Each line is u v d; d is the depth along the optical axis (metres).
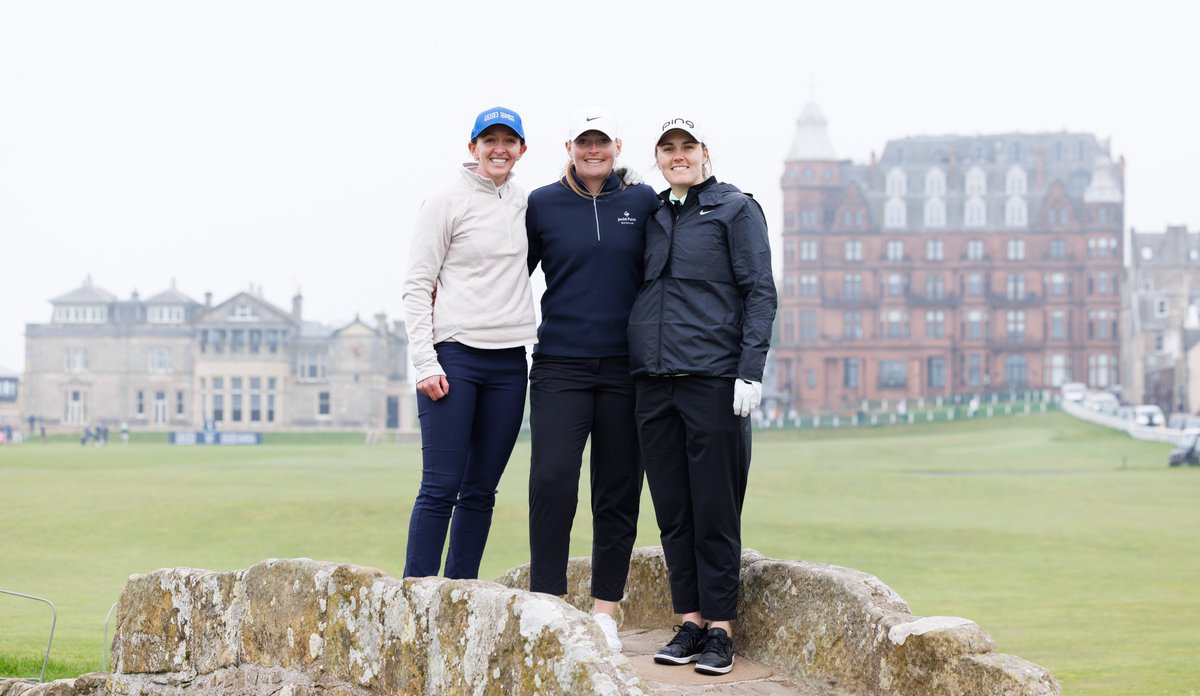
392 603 4.17
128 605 5.50
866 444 97.94
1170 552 31.58
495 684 3.72
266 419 142.12
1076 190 150.75
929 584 25.66
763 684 4.50
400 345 147.62
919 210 149.00
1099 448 87.12
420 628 4.04
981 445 93.88
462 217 5.11
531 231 5.21
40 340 149.12
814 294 147.75
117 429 145.50
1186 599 22.94
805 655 4.59
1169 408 134.62
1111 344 147.00
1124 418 102.56
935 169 150.50
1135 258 146.75
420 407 5.15
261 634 4.78
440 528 5.05
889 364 147.50
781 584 4.77
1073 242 147.75
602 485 5.18
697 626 4.87
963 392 147.25
